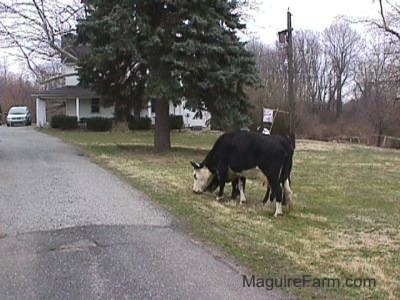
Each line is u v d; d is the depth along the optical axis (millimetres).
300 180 13852
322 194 11516
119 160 16578
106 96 20328
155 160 16953
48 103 46781
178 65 16750
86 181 11844
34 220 7828
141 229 7359
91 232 7133
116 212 8484
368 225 8164
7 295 4812
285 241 6895
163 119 19734
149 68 17953
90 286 5035
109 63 18109
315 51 64188
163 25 17172
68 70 39031
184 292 4887
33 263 5754
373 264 5898
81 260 5855
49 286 5031
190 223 7809
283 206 9055
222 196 10070
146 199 9750
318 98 61438
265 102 38594
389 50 31266
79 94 37781
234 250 6309
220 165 9750
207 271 5504
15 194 10047
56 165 14828
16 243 6566
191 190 11031
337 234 7438
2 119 50000
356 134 44562
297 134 43219
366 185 13164
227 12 18109
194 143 26297
